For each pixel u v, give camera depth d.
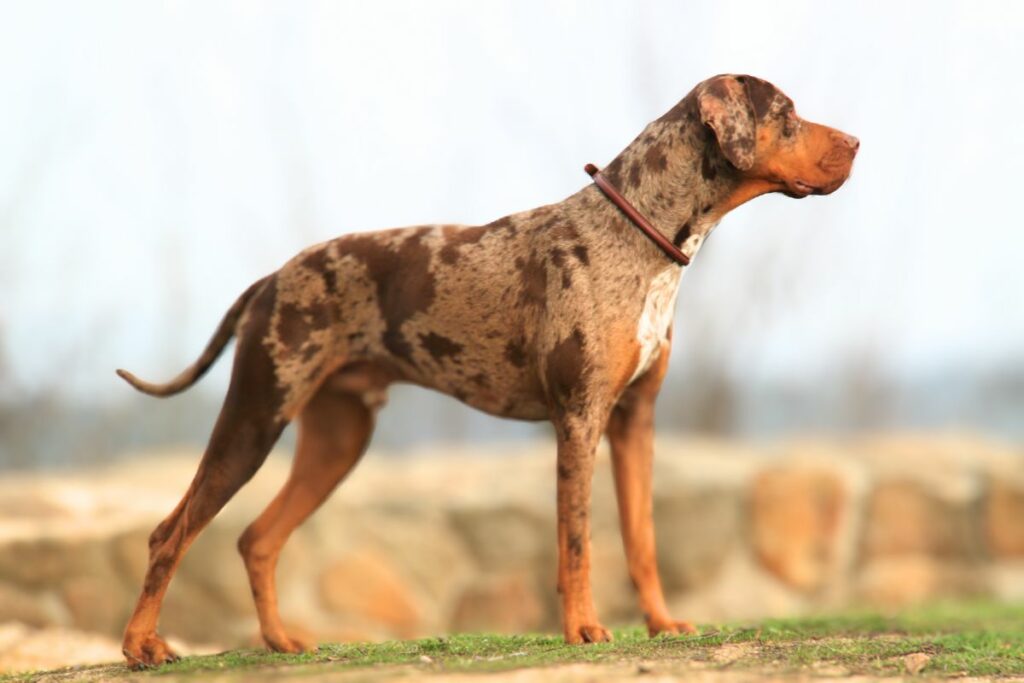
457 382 8.05
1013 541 16.70
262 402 7.83
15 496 13.77
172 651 7.54
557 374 7.50
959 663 7.02
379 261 8.04
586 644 7.25
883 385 28.14
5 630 11.05
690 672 6.21
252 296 8.25
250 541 8.37
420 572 14.52
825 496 16.14
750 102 7.66
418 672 6.33
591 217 7.76
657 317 7.74
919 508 16.52
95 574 12.66
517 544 14.91
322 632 13.72
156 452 26.55
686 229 7.76
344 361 8.13
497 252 7.86
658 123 7.92
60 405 26.95
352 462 8.66
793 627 9.47
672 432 25.05
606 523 15.02
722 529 15.62
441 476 16.03
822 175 7.76
